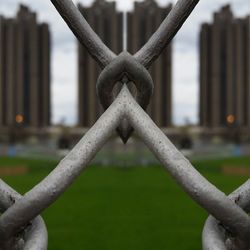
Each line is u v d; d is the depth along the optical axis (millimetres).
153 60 2109
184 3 2051
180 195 16719
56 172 1822
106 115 1937
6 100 83000
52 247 9250
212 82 84250
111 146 34156
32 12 84188
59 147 45656
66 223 11539
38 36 85312
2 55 82750
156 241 9820
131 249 9156
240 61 83062
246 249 1911
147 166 31469
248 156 45250
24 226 1867
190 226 11273
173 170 1833
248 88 83125
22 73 83438
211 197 1807
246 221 1837
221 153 46812
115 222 11711
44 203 1808
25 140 75875
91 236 10195
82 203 14758
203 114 85562
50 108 86125
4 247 1888
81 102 77375
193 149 48531
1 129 77188
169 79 77375
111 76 2053
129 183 20969
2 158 40594
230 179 23656
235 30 82812
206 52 85375
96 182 21344
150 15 71688
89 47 2100
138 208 13938
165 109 77938
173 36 2098
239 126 75438
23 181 22047
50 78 86062
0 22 82750
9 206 1943
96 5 72500
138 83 2076
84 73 77188
